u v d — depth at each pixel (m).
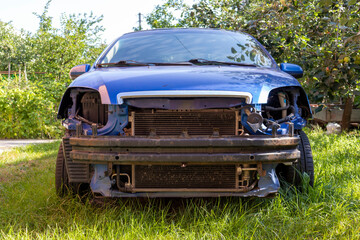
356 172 4.60
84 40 18.41
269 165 3.11
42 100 12.17
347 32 6.65
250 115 2.96
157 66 3.83
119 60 4.11
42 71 18.34
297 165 3.66
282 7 6.66
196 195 3.07
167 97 3.10
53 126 12.05
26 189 4.14
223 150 2.91
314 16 7.36
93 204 3.52
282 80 3.48
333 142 7.07
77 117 3.40
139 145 2.89
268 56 4.35
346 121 9.94
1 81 14.11
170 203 3.56
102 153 2.94
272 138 2.96
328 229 2.81
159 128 3.12
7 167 5.90
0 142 10.73
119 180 3.11
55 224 3.03
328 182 4.00
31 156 7.13
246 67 3.91
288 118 3.35
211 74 3.36
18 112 11.99
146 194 3.07
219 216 3.08
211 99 3.10
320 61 6.75
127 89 3.13
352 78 6.27
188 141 2.88
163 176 3.07
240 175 3.13
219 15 9.12
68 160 3.23
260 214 3.08
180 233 2.79
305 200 3.46
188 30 4.64
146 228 2.84
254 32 7.65
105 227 2.88
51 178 4.71
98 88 3.25
